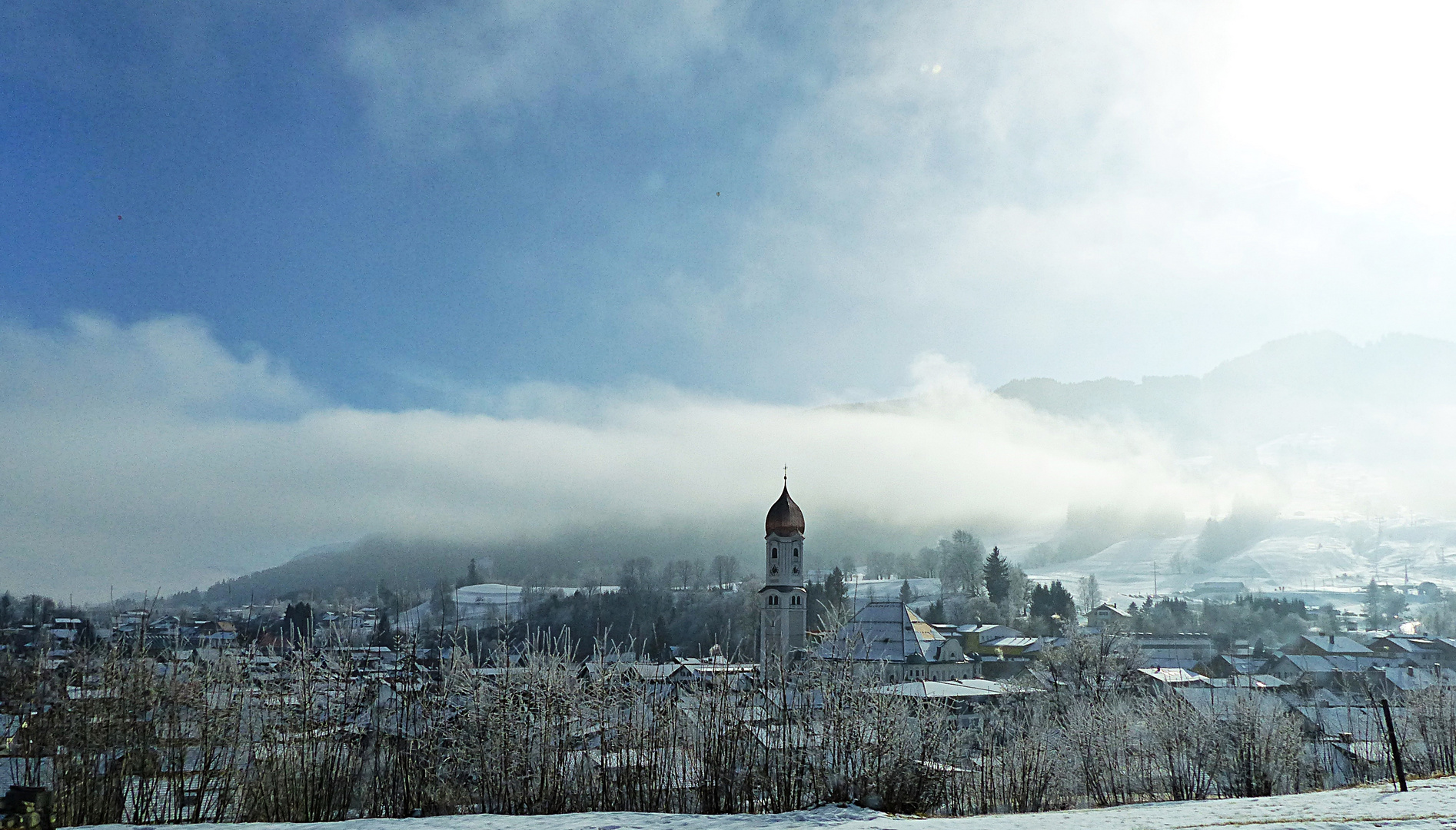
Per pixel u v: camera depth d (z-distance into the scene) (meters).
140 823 35.84
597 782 41.56
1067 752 59.03
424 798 40.00
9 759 36.12
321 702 41.41
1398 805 32.81
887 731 41.19
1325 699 84.00
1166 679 103.06
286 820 38.22
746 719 42.34
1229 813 32.56
